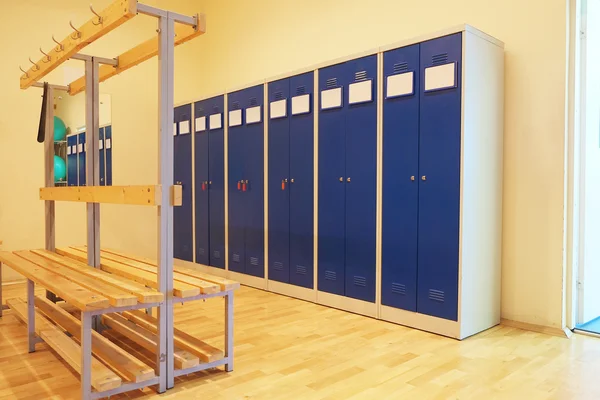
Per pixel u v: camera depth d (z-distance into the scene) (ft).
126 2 7.16
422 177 11.23
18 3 17.37
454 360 9.25
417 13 13.69
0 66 17.04
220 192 17.40
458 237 10.59
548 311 11.21
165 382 7.77
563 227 11.00
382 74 12.01
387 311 12.00
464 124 10.48
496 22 12.01
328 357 9.38
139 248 20.59
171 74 7.78
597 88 11.85
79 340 10.06
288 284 14.79
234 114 16.51
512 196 11.77
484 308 11.32
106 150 19.77
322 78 13.50
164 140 7.73
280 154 14.92
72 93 12.57
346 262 13.00
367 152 12.41
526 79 11.50
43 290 15.72
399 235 11.73
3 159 17.16
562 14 10.94
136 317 10.71
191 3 22.03
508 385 8.05
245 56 19.94
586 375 8.50
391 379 8.29
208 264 18.17
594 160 11.95
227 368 8.61
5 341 10.32
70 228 18.49
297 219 14.42
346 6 15.75
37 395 7.57
